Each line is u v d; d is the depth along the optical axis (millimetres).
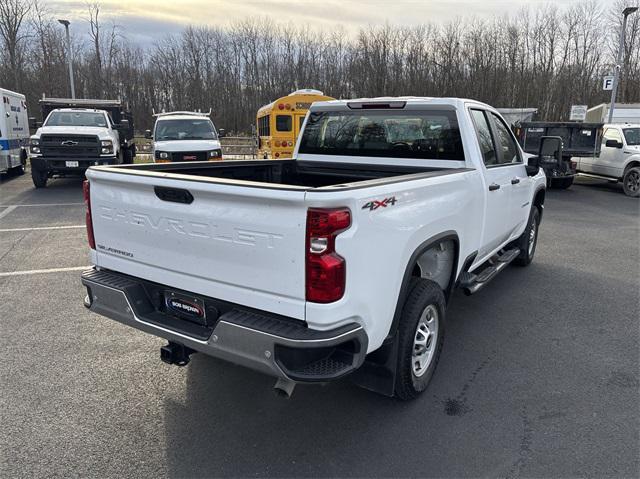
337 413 3275
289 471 2721
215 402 3393
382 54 50219
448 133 4184
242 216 2518
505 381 3701
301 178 5113
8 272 6168
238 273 2596
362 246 2484
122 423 3137
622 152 14461
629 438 3014
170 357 2932
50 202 11484
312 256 2342
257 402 3398
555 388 3605
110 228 3209
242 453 2867
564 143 14773
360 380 3203
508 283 6047
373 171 4629
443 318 3557
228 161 4430
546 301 5430
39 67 44250
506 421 3191
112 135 14102
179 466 2752
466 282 4094
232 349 2539
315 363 2510
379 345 2834
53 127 13695
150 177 2840
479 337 4484
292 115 17031
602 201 13227
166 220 2846
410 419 3209
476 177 4023
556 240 8531
